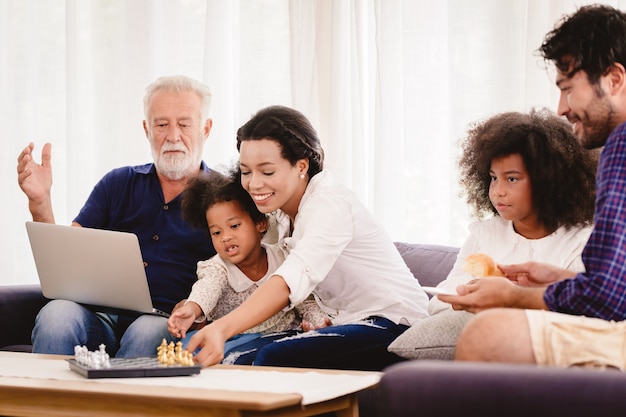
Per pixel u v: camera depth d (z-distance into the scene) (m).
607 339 1.70
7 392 1.91
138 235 3.18
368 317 2.63
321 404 1.91
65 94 4.13
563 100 1.98
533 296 1.93
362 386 1.95
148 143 3.94
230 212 2.77
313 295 2.77
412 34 3.46
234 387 1.85
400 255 2.89
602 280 1.73
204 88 3.26
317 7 3.65
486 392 1.42
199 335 2.21
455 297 2.00
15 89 4.18
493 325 1.73
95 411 1.85
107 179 3.27
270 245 2.85
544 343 1.70
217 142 3.82
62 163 4.16
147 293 2.77
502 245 2.45
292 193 2.62
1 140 4.17
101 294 2.85
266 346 2.45
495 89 3.34
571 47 1.93
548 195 2.35
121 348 2.81
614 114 1.92
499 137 2.37
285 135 2.58
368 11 3.57
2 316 3.02
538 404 1.39
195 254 3.12
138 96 3.95
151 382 1.92
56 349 2.76
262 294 2.32
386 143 3.46
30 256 4.16
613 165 1.77
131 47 3.95
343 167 3.58
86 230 2.78
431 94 3.46
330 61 3.61
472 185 2.58
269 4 3.79
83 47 4.08
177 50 3.94
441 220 3.44
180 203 3.17
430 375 1.46
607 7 1.95
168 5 3.94
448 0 3.38
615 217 1.74
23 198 4.17
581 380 1.38
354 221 2.61
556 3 3.19
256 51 3.79
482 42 3.37
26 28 4.19
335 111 3.59
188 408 1.77
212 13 3.84
